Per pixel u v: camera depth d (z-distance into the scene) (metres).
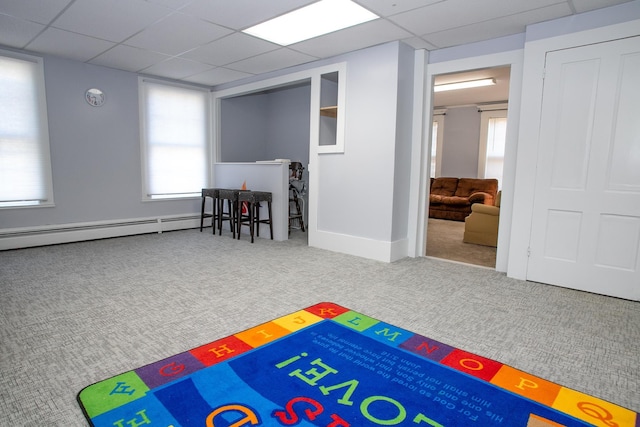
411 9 2.98
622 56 2.84
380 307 2.71
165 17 3.22
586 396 1.69
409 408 1.58
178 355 1.98
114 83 4.94
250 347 2.08
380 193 4.02
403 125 3.99
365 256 4.18
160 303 2.71
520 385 1.76
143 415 1.50
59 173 4.54
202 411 1.54
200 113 5.93
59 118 4.49
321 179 4.59
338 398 1.64
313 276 3.43
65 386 1.69
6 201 4.18
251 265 3.77
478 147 8.12
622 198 2.91
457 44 3.85
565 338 2.26
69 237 4.62
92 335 2.19
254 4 2.94
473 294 3.01
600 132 2.97
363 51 4.04
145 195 5.36
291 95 6.34
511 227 3.46
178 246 4.59
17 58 4.14
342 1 2.86
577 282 3.15
